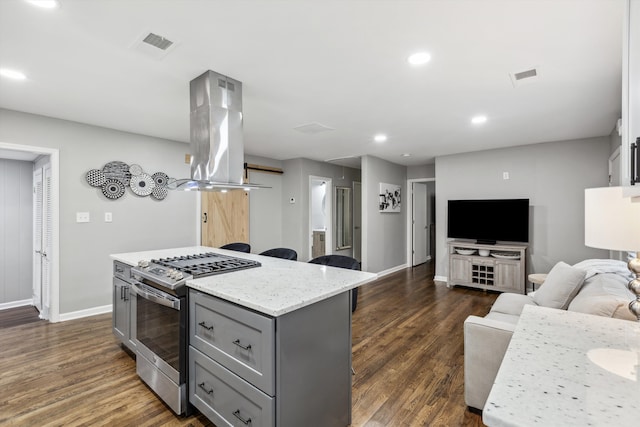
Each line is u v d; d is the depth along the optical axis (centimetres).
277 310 137
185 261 247
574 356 96
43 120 333
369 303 427
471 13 163
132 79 243
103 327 331
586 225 138
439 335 315
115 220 386
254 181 566
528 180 473
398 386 224
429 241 827
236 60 214
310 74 235
